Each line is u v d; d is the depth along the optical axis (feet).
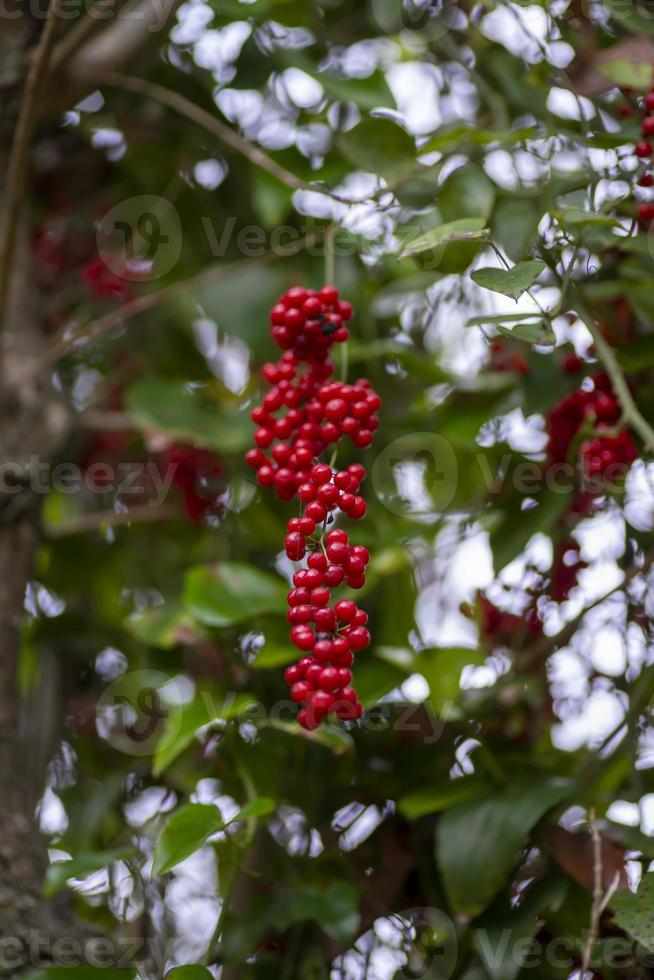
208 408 5.62
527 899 5.06
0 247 5.23
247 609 5.20
